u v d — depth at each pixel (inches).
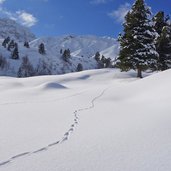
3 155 252.8
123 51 1368.1
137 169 216.7
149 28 1358.3
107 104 575.8
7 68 6323.8
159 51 1583.4
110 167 221.1
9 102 631.2
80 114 459.8
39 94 850.1
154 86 680.4
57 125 376.2
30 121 403.2
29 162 233.3
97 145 277.1
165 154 244.7
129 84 812.6
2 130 346.0
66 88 1023.0
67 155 249.4
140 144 274.4
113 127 350.3
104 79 1520.7
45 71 7209.6
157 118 372.5
